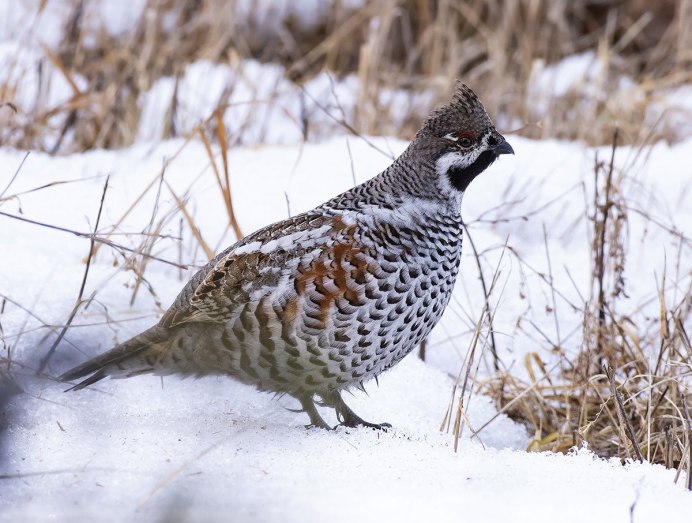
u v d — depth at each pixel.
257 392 11.05
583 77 21.05
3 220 13.91
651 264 15.22
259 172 16.25
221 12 21.53
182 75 20.14
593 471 9.23
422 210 10.38
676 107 19.61
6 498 7.84
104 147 18.09
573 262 15.26
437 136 10.62
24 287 12.12
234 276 9.97
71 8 20.41
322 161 16.62
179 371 10.50
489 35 22.84
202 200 15.29
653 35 23.84
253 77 20.75
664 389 11.32
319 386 10.23
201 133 13.49
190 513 7.55
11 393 9.34
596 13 24.44
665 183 17.23
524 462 9.34
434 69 22.12
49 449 8.83
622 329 12.55
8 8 21.36
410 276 10.09
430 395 11.87
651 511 8.26
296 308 9.81
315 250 9.87
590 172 17.34
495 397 12.34
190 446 9.06
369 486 8.39
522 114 20.67
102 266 13.14
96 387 10.52
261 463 8.77
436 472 8.85
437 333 13.56
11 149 16.78
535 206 16.42
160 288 12.87
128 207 14.84
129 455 8.77
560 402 12.44
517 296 14.36
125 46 20.30
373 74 19.92
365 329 9.93
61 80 19.28
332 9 23.16
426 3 23.06
